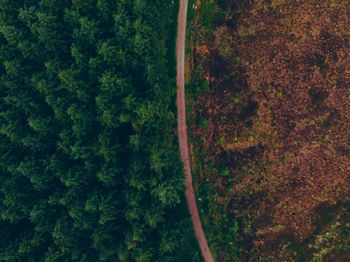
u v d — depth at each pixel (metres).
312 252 69.19
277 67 71.00
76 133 63.19
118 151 64.38
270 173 70.56
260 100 71.06
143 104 61.66
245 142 71.25
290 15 71.19
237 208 71.25
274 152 70.56
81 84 63.97
